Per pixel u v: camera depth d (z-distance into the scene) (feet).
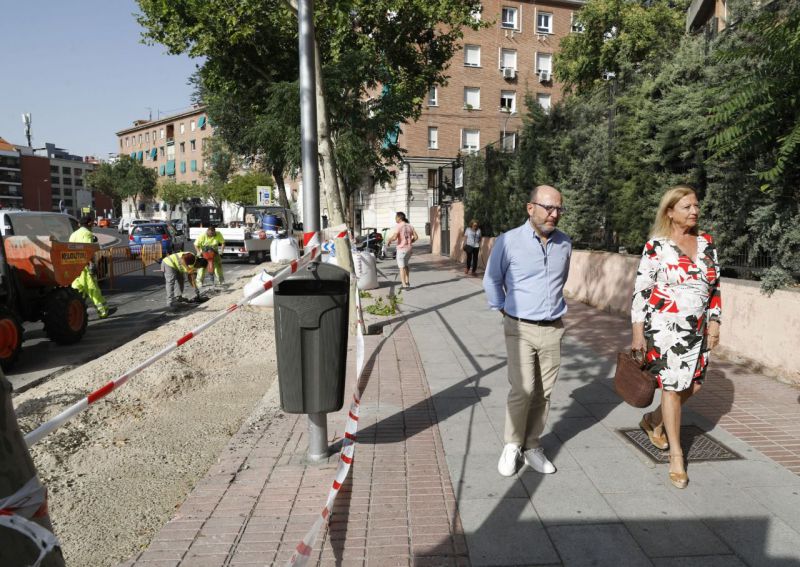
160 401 19.08
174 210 271.49
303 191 15.30
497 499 11.30
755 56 19.44
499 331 28.22
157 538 10.12
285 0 31.42
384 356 23.30
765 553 9.38
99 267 50.80
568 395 17.75
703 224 23.32
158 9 49.73
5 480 3.67
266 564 9.32
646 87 28.07
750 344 20.42
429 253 91.71
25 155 453.99
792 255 19.10
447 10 55.21
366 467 12.86
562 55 91.66
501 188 53.06
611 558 9.33
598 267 34.50
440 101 134.21
